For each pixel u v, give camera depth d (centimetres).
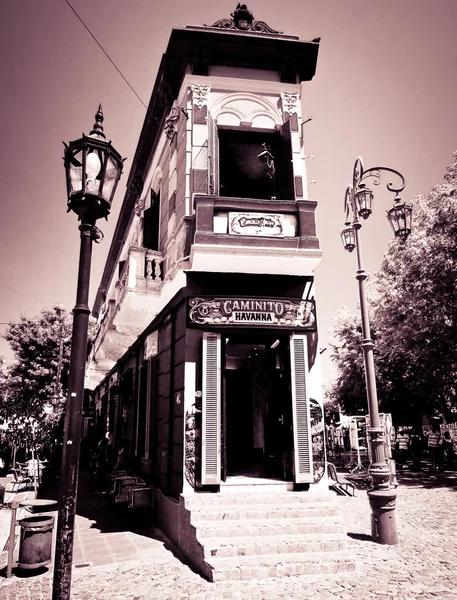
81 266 401
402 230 787
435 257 1442
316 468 784
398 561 636
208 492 748
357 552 682
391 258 1892
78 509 1105
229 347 1232
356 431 1725
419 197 1670
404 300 1619
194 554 642
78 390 366
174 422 859
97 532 862
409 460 2325
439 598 501
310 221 844
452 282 1425
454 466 2022
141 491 923
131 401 1423
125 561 665
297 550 618
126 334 1292
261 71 991
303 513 697
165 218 1086
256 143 965
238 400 1289
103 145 420
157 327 1084
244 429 1270
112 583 569
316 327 834
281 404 848
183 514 720
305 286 876
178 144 992
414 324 1572
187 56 963
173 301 914
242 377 1312
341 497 1231
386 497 736
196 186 871
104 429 2177
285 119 955
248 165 979
